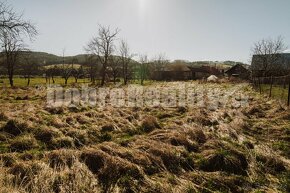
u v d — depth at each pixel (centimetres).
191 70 8481
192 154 799
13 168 624
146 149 796
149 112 1541
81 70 7531
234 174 681
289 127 1079
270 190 604
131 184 604
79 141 898
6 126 975
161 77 8312
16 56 4509
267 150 832
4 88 3472
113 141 922
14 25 2461
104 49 5284
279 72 5631
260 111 1493
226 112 1416
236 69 7475
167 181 632
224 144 858
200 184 627
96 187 583
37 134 922
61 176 592
